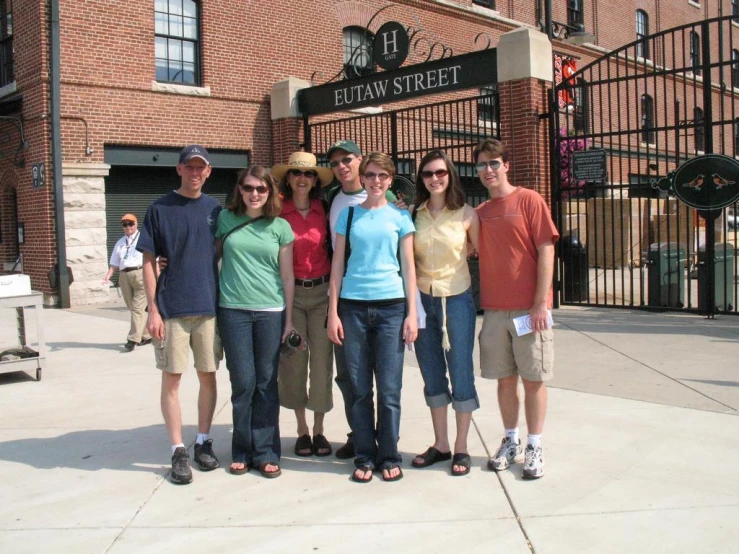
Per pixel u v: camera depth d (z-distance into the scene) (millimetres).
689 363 6906
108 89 13359
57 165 12734
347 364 4258
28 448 4969
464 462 4270
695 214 10422
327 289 4602
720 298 10961
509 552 3279
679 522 3518
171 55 14391
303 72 16281
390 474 4203
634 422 5125
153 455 4793
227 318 4309
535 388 4145
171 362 4305
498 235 4180
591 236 16953
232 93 15039
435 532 3512
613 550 3260
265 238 4316
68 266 12953
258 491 4121
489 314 4277
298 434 4801
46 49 12688
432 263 4262
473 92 18875
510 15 21375
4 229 14320
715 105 27766
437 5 19062
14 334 10000
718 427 4941
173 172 14805
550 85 11250
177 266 4273
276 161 15219
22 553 3410
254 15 15406
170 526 3674
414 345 4410
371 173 4148
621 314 10141
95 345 9039
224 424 5484
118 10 13453
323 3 16656
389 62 12828
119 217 14078
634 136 23641
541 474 4164
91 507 3939
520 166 11062
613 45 24844
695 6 28578
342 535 3512
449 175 4230
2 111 13891
